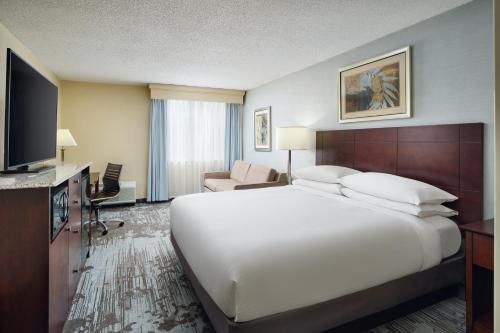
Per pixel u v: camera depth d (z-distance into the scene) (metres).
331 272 1.56
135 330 1.81
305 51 3.44
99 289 2.32
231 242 1.58
